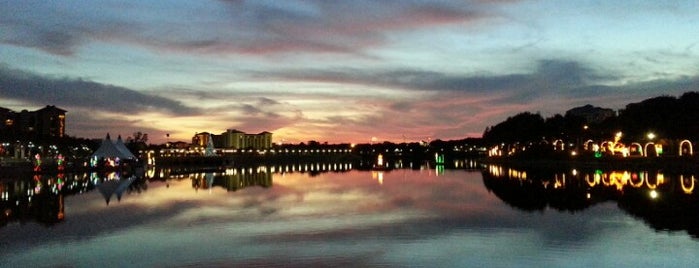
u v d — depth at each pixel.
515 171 97.38
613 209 38.00
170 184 71.00
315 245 26.23
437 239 27.50
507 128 162.25
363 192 55.56
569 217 34.53
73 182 72.44
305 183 72.25
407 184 67.62
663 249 24.81
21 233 30.27
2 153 107.38
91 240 28.06
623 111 122.12
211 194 54.66
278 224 32.81
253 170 129.75
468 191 55.28
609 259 23.06
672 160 88.44
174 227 32.03
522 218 34.38
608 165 97.31
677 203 40.81
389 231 29.95
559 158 122.81
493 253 24.31
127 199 49.28
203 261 23.30
